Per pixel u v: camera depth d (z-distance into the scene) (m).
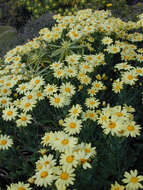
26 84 0.47
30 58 0.59
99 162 0.38
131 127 0.33
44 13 1.08
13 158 0.40
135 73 0.45
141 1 1.18
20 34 1.00
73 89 0.45
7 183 0.41
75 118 0.38
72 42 0.57
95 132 0.43
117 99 0.49
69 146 0.32
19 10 1.10
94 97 0.45
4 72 0.55
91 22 0.61
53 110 0.49
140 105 0.47
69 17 0.62
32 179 0.33
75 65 0.49
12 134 0.45
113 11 0.96
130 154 0.39
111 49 0.52
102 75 0.51
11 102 0.49
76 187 0.33
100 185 0.35
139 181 0.32
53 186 0.31
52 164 0.32
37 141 0.44
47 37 0.58
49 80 0.51
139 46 0.62
